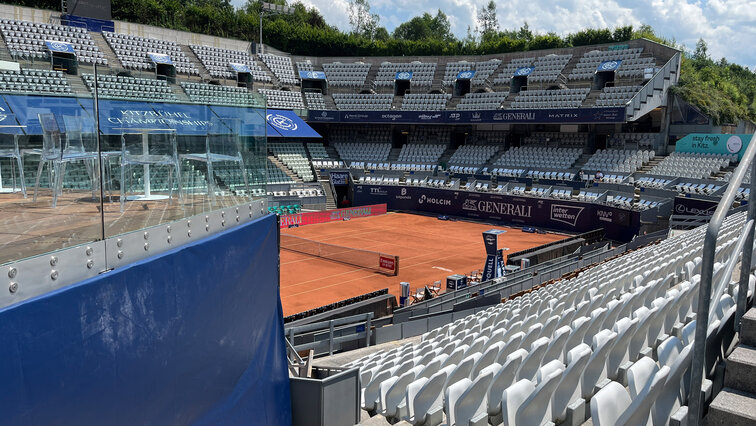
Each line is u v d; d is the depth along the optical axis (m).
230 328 6.88
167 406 5.59
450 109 56.50
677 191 36.22
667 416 4.73
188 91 6.47
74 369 4.39
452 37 120.81
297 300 25.94
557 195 44.00
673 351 5.59
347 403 8.45
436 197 50.38
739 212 22.19
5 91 4.66
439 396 7.41
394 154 59.28
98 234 4.95
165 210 5.95
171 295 5.67
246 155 7.62
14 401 3.87
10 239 4.24
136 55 49.84
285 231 42.78
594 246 32.53
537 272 25.77
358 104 59.75
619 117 45.03
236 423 6.87
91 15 49.38
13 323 3.86
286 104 57.03
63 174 4.80
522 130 56.38
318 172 54.91
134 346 5.10
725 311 6.36
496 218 46.59
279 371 8.24
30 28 44.47
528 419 5.41
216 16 73.06
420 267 32.56
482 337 9.66
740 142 39.66
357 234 42.06
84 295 4.50
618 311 8.68
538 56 58.81
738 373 4.63
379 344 16.61
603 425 4.47
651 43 51.56
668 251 16.14
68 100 5.00
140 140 5.65
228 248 6.84
